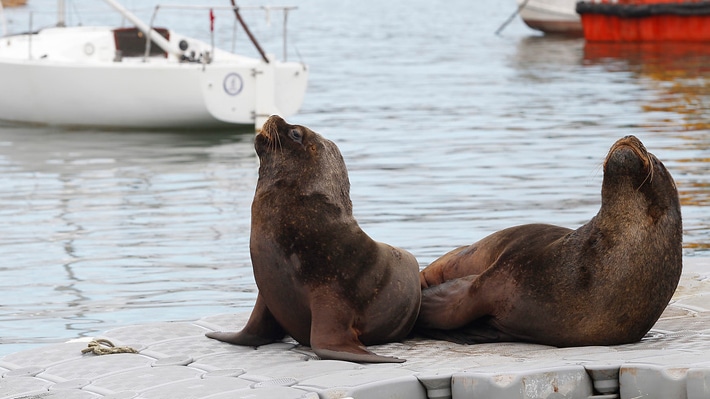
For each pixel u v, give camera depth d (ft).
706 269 71.77
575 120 177.06
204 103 165.78
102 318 73.77
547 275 53.62
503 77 251.60
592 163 135.03
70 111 173.17
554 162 136.36
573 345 53.52
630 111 186.50
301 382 47.06
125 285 82.64
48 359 54.85
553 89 224.33
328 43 357.00
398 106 201.67
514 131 165.68
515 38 373.20
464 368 47.83
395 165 136.98
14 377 51.39
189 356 54.19
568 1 374.02
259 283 55.36
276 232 53.98
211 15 171.12
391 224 102.53
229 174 135.33
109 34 179.93
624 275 51.78
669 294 53.11
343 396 44.70
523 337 54.95
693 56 284.41
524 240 55.93
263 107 166.81
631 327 52.75
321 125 177.37
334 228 54.03
